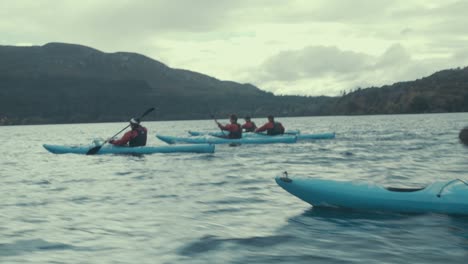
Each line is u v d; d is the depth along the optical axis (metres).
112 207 6.69
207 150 15.09
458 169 10.33
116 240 4.89
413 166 11.05
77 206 6.82
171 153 14.98
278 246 4.58
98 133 49.22
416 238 4.78
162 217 5.97
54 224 5.66
